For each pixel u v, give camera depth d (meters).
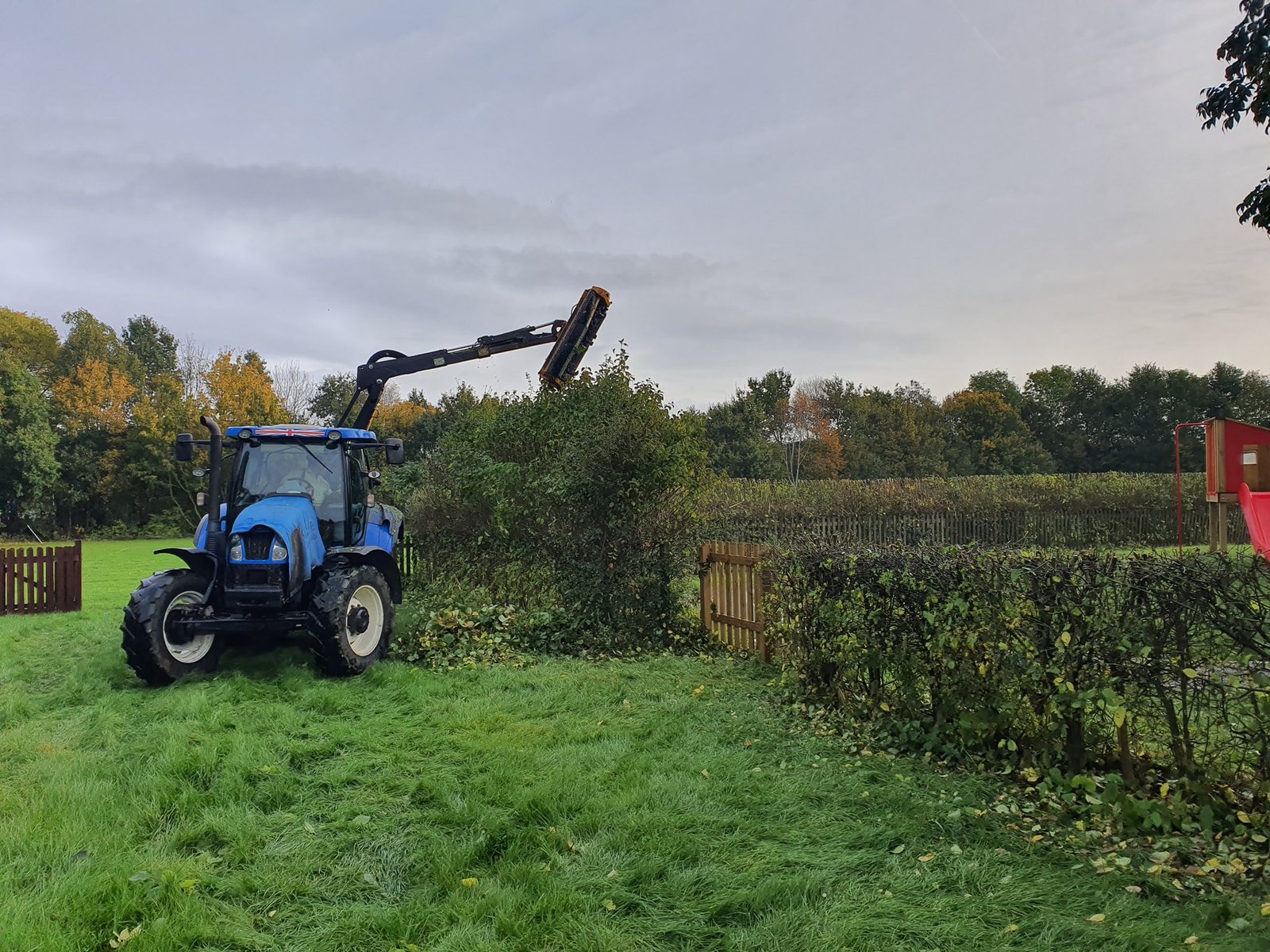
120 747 5.16
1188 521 23.23
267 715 5.75
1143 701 3.70
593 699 6.17
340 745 5.13
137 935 2.85
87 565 21.58
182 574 7.09
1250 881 3.06
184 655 6.95
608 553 8.68
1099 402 56.91
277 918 3.07
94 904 3.06
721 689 6.45
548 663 7.67
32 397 40.69
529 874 3.24
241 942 2.88
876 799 4.00
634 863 3.37
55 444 41.53
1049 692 3.98
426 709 5.93
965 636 4.34
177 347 67.19
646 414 8.83
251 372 39.44
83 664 7.59
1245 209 9.90
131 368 55.91
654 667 7.37
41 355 53.88
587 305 11.08
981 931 2.79
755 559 7.69
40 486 39.94
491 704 6.02
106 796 4.18
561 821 3.79
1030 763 4.12
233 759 4.66
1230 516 21.55
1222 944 2.64
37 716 6.01
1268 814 3.29
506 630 8.42
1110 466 55.88
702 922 2.93
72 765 4.73
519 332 11.52
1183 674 3.50
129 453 41.44
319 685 6.64
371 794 4.29
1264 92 9.45
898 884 3.16
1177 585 3.50
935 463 50.03
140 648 6.57
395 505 12.04
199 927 2.91
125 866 3.39
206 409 38.50
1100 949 2.66
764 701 6.02
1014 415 55.62
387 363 11.66
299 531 7.25
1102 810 3.63
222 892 3.24
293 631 8.47
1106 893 3.01
